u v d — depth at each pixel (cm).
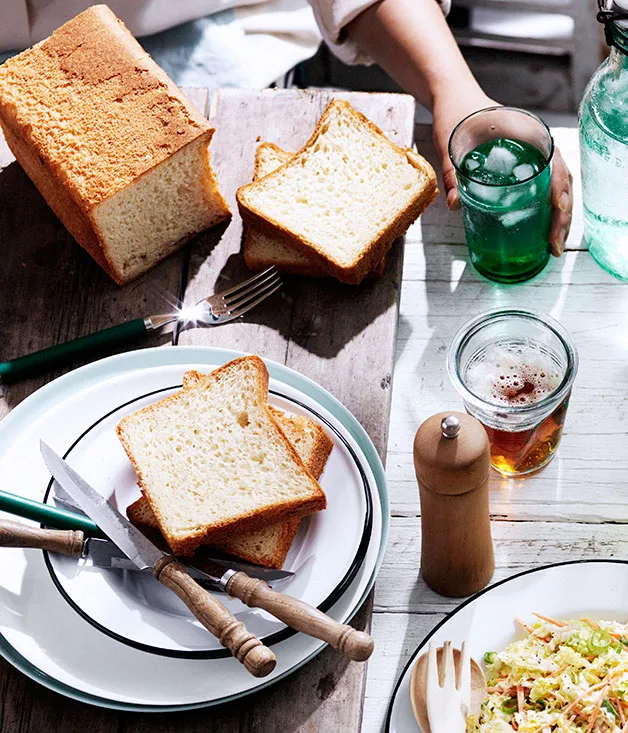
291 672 91
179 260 125
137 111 120
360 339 117
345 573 94
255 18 186
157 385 109
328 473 101
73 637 94
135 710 89
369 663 99
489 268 122
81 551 95
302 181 123
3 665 96
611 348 117
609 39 102
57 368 117
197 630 92
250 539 97
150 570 93
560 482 109
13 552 98
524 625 94
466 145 120
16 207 132
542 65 242
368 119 127
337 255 116
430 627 100
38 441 106
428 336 120
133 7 174
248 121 136
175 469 100
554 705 90
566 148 135
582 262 124
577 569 95
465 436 85
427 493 89
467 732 89
